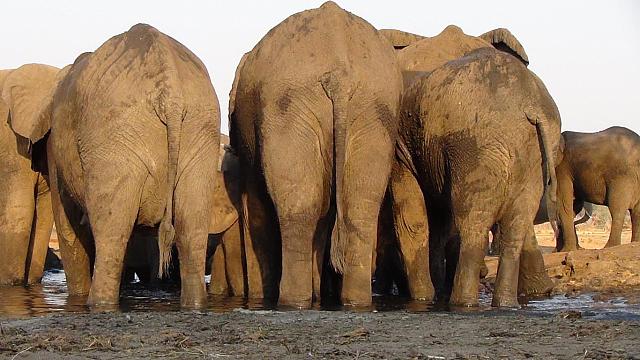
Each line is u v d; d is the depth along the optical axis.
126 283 15.41
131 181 10.22
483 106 11.09
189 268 10.42
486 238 11.23
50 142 12.63
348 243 10.92
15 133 14.40
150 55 10.34
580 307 11.26
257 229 12.45
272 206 12.39
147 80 10.22
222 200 13.02
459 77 11.33
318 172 10.81
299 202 10.74
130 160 10.21
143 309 10.60
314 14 11.11
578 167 21.84
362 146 10.88
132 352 7.36
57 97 11.68
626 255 14.91
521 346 7.52
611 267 14.03
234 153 13.05
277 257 12.59
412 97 11.99
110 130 10.23
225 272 13.41
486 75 11.20
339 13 11.06
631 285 13.51
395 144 11.73
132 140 10.20
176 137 10.16
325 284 12.59
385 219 13.14
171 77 10.20
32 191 14.95
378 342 7.74
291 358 7.07
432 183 11.98
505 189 11.12
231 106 12.76
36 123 12.64
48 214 15.42
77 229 12.38
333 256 10.96
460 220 11.29
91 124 10.37
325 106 10.71
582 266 14.23
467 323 8.77
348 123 10.80
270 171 10.88
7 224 14.77
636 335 7.95
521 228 11.23
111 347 7.52
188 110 10.32
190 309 10.37
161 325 8.59
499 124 11.02
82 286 12.61
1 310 10.74
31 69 14.94
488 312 10.34
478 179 11.11
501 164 11.05
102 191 10.27
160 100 10.17
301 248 10.80
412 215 12.48
